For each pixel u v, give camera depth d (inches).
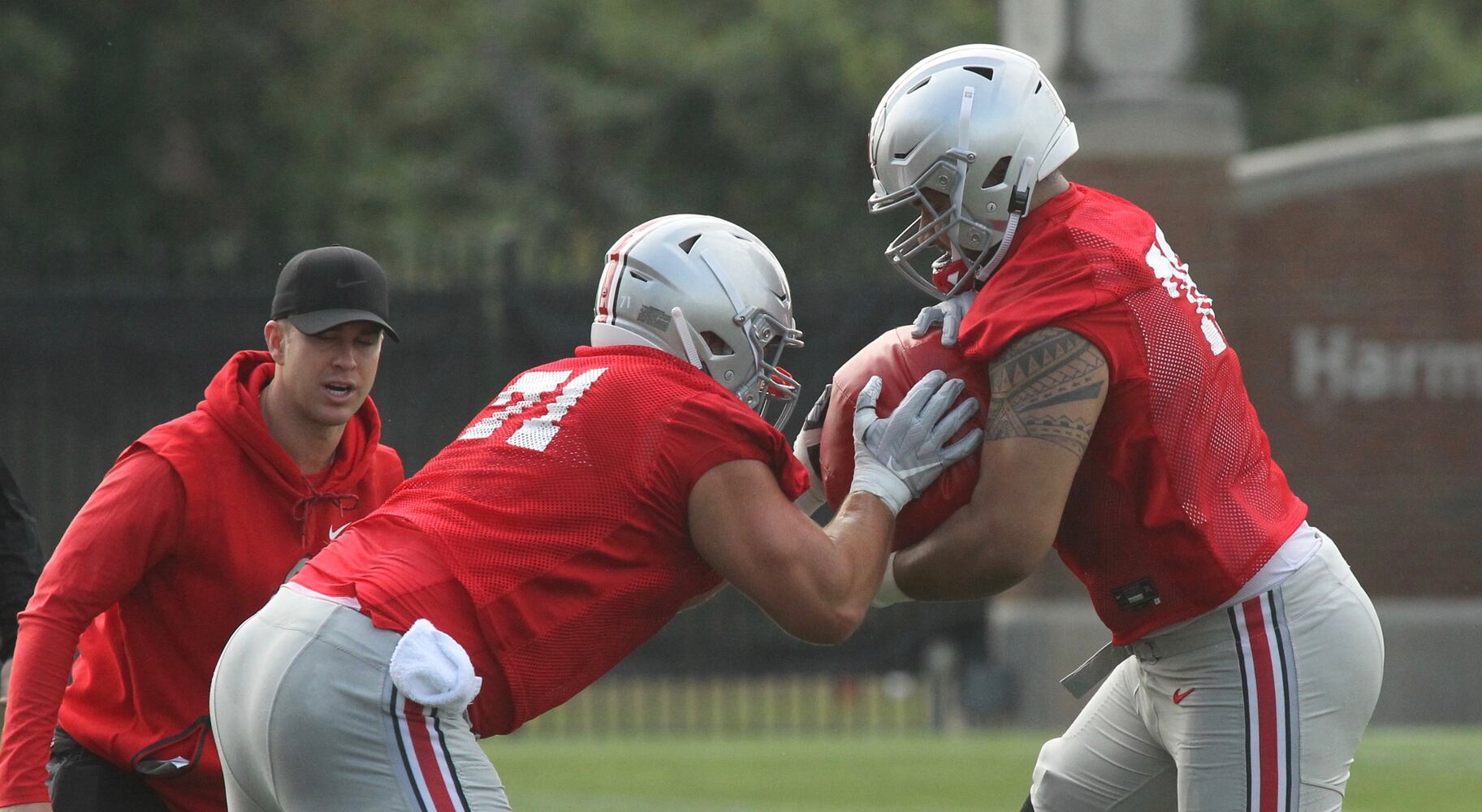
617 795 1180.5
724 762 1352.1
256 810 478.6
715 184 3213.6
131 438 1657.2
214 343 1665.8
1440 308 1823.3
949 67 508.7
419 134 3516.2
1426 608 1796.3
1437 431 1822.1
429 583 458.6
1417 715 1790.1
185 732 546.9
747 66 3154.5
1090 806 560.4
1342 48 3582.7
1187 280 506.9
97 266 1694.1
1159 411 485.1
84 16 2940.5
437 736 451.8
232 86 3117.6
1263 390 1809.8
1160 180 1747.0
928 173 500.1
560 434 470.6
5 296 1640.0
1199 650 501.0
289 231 3100.4
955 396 494.9
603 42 3307.1
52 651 521.3
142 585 548.7
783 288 510.0
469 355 1683.1
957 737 1577.3
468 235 3120.1
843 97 3132.4
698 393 473.4
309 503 556.4
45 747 517.0
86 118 2965.1
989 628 1740.9
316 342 548.7
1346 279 1815.9
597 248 2662.4
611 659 477.7
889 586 523.2
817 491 553.6
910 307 1701.5
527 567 460.4
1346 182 1815.9
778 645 1750.7
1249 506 497.4
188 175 3198.8
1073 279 483.5
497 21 3390.7
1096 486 498.3
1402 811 1078.4
